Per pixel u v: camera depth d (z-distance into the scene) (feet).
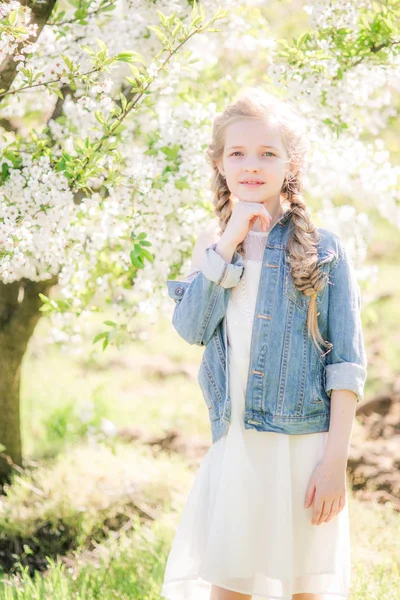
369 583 10.14
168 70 9.64
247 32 12.66
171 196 10.70
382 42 11.20
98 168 9.89
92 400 18.33
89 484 13.69
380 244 31.35
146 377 21.85
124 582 10.23
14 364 14.08
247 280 7.50
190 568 7.67
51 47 11.39
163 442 16.83
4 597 9.88
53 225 9.90
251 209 7.29
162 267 11.65
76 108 11.53
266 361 7.32
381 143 12.01
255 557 7.23
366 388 19.92
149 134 11.83
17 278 10.96
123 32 11.52
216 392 7.58
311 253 7.29
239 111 7.54
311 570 7.29
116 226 10.90
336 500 7.13
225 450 7.42
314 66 11.10
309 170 11.67
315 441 7.33
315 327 7.32
